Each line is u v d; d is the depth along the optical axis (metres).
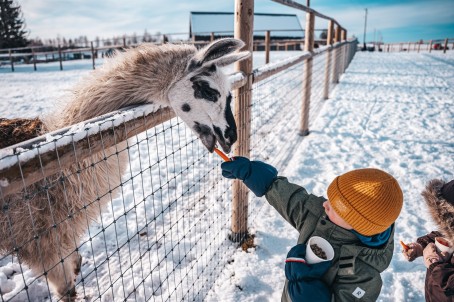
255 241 3.14
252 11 2.63
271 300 2.51
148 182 4.27
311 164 4.91
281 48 37.34
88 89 2.09
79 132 1.33
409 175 4.51
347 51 17.27
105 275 2.73
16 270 2.77
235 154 2.90
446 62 20.59
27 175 1.11
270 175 1.80
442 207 1.57
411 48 44.53
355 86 11.72
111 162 2.28
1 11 31.73
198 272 2.75
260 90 9.74
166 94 2.17
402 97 9.75
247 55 2.34
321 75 13.14
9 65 23.89
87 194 2.13
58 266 2.11
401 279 2.68
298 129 6.48
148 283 2.63
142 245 3.10
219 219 3.48
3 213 1.76
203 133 2.23
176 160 4.90
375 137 6.13
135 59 2.12
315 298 1.33
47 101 8.95
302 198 1.71
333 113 7.84
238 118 2.80
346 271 1.43
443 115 7.66
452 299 1.61
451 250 1.69
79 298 2.48
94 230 3.29
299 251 1.50
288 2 3.65
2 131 2.00
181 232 3.28
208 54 2.08
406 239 3.13
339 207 1.36
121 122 1.57
